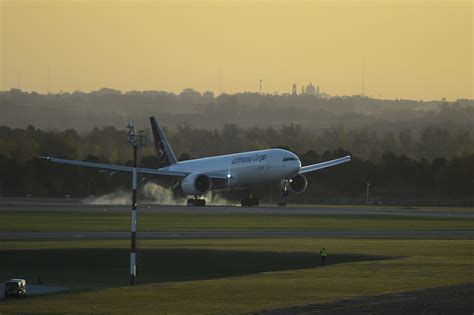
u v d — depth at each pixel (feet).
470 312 460.96
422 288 553.64
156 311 491.72
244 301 517.96
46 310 502.38
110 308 504.02
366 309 475.72
